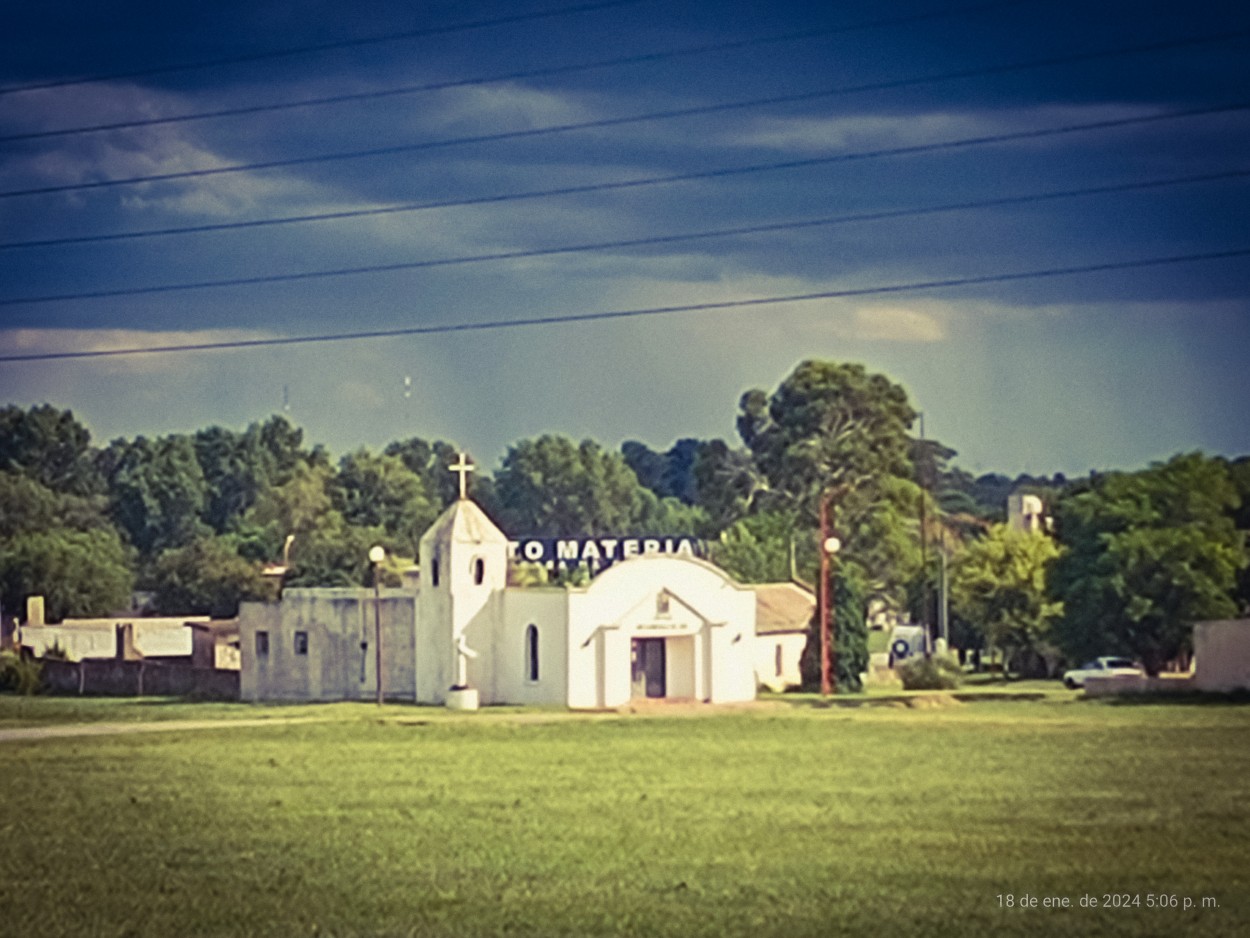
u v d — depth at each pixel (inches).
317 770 2844.5
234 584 6205.7
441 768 2864.2
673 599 3860.7
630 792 2608.3
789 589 4554.6
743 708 3750.0
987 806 2468.0
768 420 6929.1
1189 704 3796.8
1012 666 4958.2
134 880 2015.3
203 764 2918.3
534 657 3833.7
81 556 6466.5
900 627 5349.4
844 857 2114.9
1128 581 4549.7
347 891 1953.7
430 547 3887.8
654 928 1775.3
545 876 2018.9
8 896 1939.0
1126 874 2010.3
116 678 4357.8
